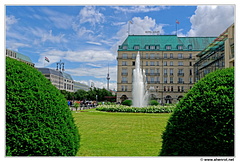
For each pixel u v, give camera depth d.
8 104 4.78
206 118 4.92
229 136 4.71
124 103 38.41
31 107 4.96
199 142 4.93
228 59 28.59
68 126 5.62
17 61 5.59
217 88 5.12
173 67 72.44
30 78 5.33
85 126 13.57
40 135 4.90
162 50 72.50
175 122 5.35
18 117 4.80
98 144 8.51
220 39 36.53
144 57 72.94
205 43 73.88
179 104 5.54
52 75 107.94
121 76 72.62
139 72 35.97
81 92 95.69
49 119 5.10
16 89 4.98
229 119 4.74
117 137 9.98
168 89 72.00
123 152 7.37
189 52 72.25
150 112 24.38
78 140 6.09
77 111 28.02
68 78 137.00
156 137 9.99
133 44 74.38
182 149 5.11
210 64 45.25
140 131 11.68
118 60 73.00
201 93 5.28
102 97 95.75
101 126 13.57
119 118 18.67
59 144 5.14
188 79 71.81
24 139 4.77
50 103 5.26
